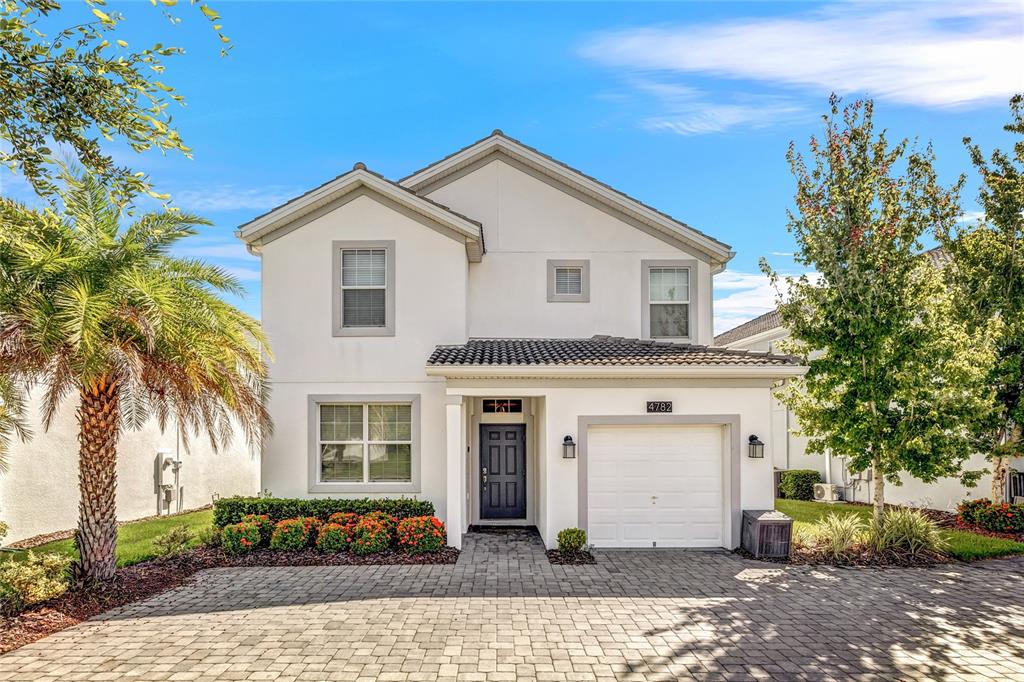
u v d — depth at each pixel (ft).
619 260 49.21
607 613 26.84
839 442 40.63
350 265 44.29
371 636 24.07
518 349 43.29
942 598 29.04
